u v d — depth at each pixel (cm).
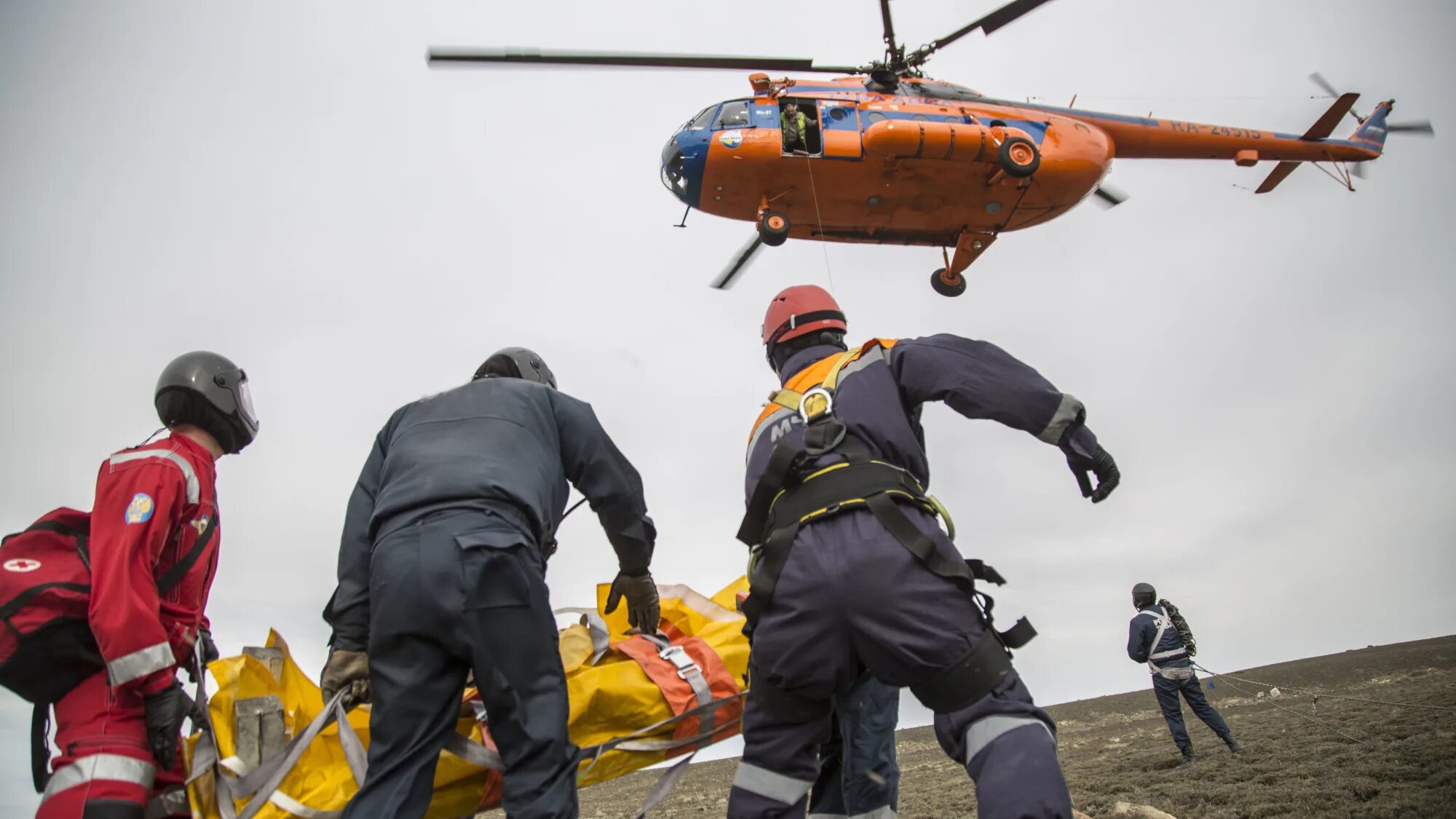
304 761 259
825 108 1238
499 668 235
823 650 216
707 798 695
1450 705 720
